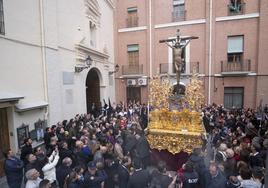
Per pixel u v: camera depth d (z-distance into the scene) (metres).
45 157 5.51
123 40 18.81
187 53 16.77
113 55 18.48
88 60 12.23
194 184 4.50
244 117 10.58
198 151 5.70
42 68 9.14
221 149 5.74
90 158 5.97
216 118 10.98
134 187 4.45
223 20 15.66
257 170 4.12
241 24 15.27
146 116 11.17
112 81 18.02
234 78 15.55
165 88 7.91
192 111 7.44
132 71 18.55
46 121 9.22
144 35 18.11
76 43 11.76
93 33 14.54
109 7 17.27
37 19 8.87
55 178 5.18
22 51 8.00
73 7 11.62
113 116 11.28
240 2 15.31
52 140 6.39
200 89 7.54
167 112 7.71
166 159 7.48
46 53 9.30
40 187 3.83
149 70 17.91
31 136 8.25
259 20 14.62
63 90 10.71
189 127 7.45
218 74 15.90
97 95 15.52
